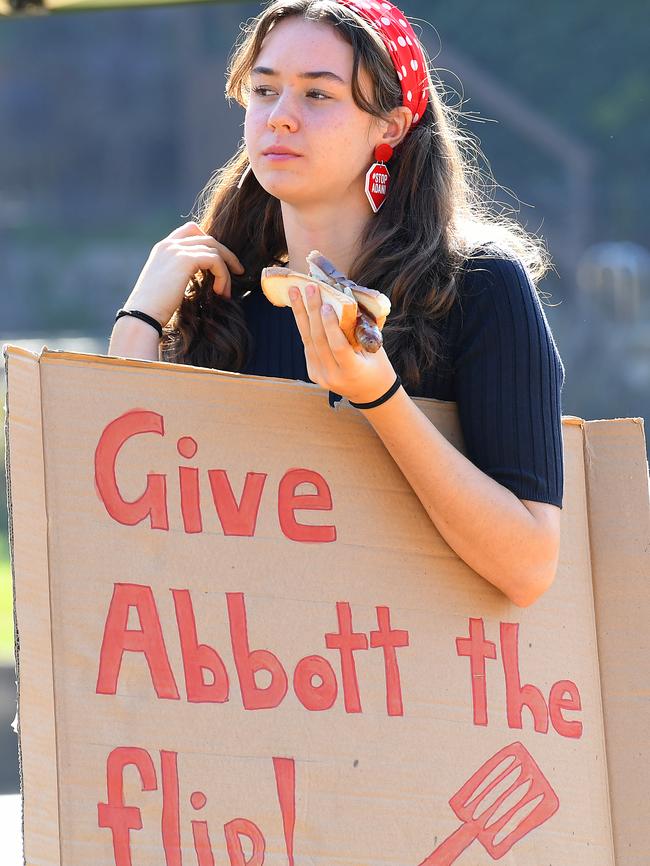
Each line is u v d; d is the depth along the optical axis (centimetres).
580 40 7731
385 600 559
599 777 605
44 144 8938
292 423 559
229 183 709
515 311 591
